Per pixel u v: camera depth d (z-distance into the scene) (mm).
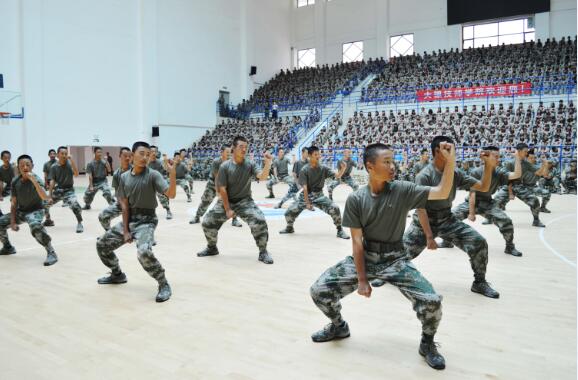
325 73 29500
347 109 24891
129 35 23578
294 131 23766
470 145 17250
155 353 2988
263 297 4176
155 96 24688
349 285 3014
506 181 5461
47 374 2715
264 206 11414
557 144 15945
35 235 5492
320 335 3143
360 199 2848
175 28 25719
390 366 2764
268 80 32031
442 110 21953
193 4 26641
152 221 4480
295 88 29078
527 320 3496
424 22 28219
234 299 4125
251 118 28609
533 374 2631
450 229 4293
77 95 21391
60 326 3498
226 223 8695
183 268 5270
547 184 13016
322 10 32094
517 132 17406
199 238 7156
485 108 20797
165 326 3473
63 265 5512
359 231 2842
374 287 4371
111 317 3688
